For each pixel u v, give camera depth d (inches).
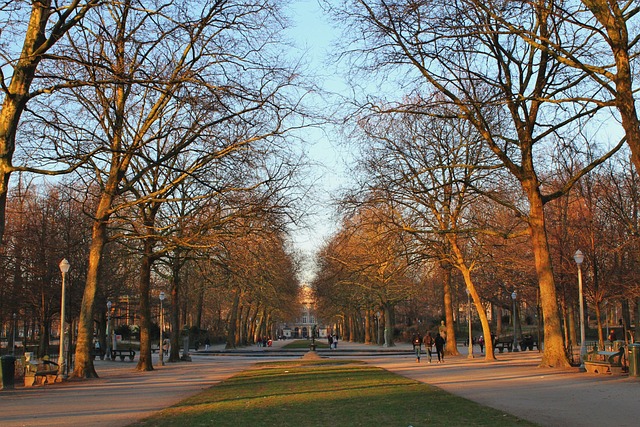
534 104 1026.7
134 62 710.5
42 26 564.7
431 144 1320.1
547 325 1042.7
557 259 1325.0
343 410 559.2
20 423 523.5
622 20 592.4
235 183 1041.5
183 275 2027.6
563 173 1385.3
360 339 3941.9
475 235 1362.0
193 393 796.6
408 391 723.4
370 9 830.5
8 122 543.2
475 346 2618.1
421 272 1948.8
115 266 1697.8
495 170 1232.8
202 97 677.3
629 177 1368.1
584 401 606.5
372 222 1209.4
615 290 1304.1
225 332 3853.3
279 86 786.8
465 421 478.6
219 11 719.1
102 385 925.2
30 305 1638.8
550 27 941.2
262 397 695.7
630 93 583.2
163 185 1146.7
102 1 577.9
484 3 768.9
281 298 2564.0
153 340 3213.6
